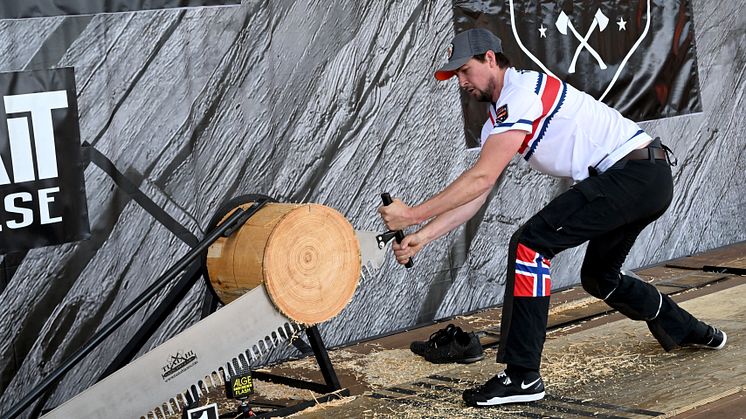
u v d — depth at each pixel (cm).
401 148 532
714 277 604
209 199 466
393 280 534
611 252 407
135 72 443
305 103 495
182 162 457
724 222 705
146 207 448
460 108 554
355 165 515
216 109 466
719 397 370
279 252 360
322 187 504
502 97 380
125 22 439
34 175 418
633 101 636
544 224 379
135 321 447
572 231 379
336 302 378
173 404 409
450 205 379
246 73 475
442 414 375
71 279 429
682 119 669
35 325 420
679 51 662
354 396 410
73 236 428
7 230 412
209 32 462
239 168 475
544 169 400
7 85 410
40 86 418
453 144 553
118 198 440
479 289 574
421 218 383
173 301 387
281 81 486
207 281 384
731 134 704
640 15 636
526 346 378
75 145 427
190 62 458
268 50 481
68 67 425
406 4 528
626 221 385
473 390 384
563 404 376
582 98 389
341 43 506
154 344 455
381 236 392
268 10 480
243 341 360
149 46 446
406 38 530
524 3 575
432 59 541
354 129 513
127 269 444
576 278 626
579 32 603
